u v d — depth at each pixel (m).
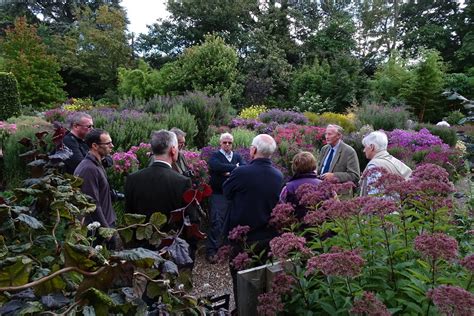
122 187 4.36
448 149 7.48
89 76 25.73
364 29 29.14
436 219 1.69
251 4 25.38
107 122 5.90
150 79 19.95
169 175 2.53
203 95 8.88
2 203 1.02
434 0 31.50
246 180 2.60
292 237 1.50
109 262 0.77
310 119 11.21
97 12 26.91
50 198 1.17
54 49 25.12
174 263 0.98
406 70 19.38
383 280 1.44
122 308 0.76
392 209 1.47
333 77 19.72
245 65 21.91
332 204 1.58
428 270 1.38
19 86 19.47
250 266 2.04
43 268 0.91
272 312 1.44
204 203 4.49
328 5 29.75
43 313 0.69
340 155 4.16
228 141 4.47
